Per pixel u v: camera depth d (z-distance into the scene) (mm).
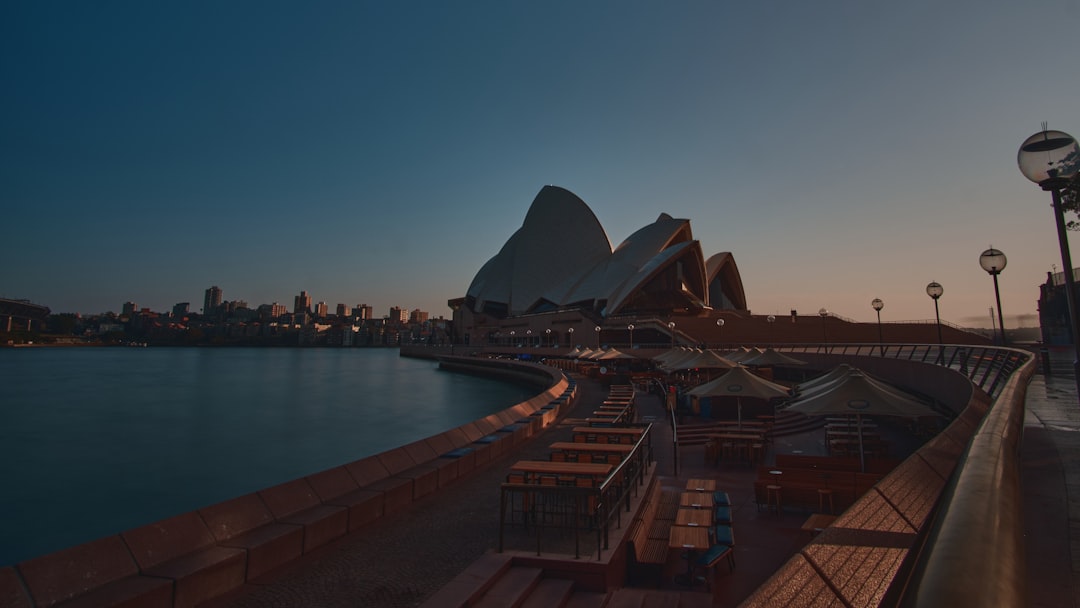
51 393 62656
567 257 96000
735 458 14508
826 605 2285
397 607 5035
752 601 2127
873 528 2994
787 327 66812
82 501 20984
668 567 7566
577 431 12188
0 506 20219
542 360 78188
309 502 7027
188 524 5641
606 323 72312
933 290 19438
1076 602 2924
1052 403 10133
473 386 71375
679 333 62312
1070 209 10891
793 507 10273
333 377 90812
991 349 16156
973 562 1067
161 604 4801
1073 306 6426
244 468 26188
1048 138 6277
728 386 15516
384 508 7820
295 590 5402
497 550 6348
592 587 5848
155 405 51531
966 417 5910
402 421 41438
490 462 11594
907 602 1136
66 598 4484
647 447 11094
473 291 135500
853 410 10742
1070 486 4973
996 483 1807
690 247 77250
